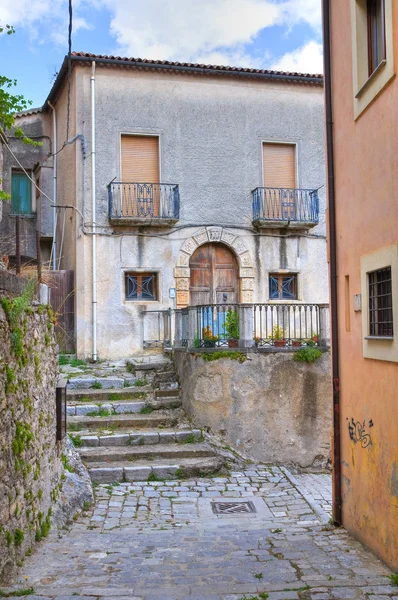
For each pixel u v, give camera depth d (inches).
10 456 187.3
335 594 165.6
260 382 388.2
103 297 542.0
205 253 578.6
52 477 266.1
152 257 556.1
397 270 199.9
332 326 273.7
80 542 236.4
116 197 545.6
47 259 629.6
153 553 219.5
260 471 366.9
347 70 257.0
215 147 577.3
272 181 593.3
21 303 204.2
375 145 222.4
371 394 228.4
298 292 587.8
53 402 277.0
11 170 633.6
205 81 578.2
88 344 535.5
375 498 221.6
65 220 588.1
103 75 552.7
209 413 385.7
